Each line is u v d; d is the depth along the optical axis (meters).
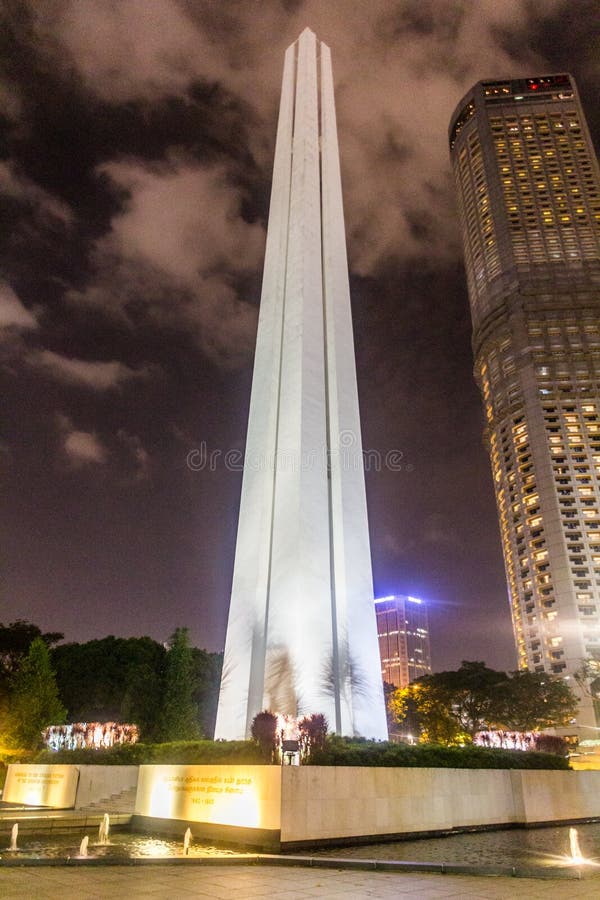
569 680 109.44
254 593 30.83
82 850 15.80
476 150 175.50
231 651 30.89
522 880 12.16
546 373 140.00
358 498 33.41
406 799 20.00
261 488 33.22
